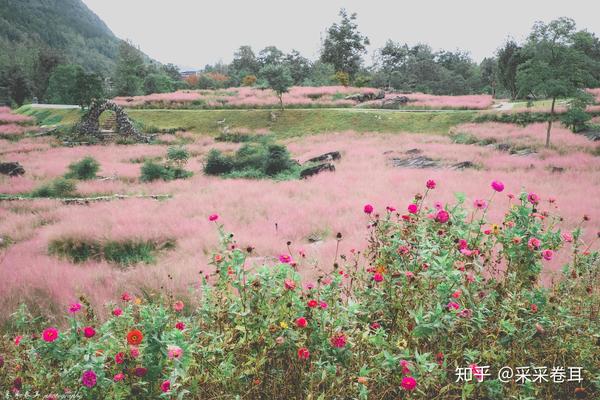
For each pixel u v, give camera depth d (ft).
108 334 9.59
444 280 11.27
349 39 323.57
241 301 10.55
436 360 10.16
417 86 313.94
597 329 11.56
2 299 23.31
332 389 9.41
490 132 113.91
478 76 348.79
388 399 10.02
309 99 187.32
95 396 8.56
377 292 11.66
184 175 85.20
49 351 9.05
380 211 43.62
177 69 403.95
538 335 10.34
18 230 47.42
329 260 27.32
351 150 101.91
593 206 42.45
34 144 136.15
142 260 35.99
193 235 40.63
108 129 152.46
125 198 63.57
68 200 62.95
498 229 12.94
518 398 9.77
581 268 14.24
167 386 8.47
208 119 165.48
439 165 76.54
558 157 76.69
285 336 9.80
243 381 9.78
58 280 26.53
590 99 94.48
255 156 88.84
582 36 84.53
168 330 10.68
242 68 418.51
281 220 44.16
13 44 606.96
